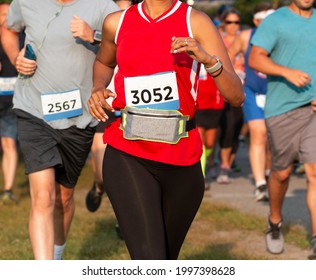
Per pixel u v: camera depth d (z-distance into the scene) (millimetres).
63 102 7074
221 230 10148
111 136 5707
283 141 8586
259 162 12281
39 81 7070
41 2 7070
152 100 5539
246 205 12008
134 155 5586
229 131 14297
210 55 5332
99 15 7090
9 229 10211
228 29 14172
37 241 6711
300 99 8438
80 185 14227
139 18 5570
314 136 8398
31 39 7066
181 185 5680
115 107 5719
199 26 5488
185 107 5586
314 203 8359
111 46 5793
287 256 8828
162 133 5539
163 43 5484
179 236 5859
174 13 5523
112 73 6047
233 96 5523
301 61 8461
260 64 8438
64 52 7023
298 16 8500
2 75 12070
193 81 5555
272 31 8500
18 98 7160
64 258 8586
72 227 10227
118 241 9461
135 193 5504
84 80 7102
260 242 9523
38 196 6820
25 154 7027
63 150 7207
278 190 8812
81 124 7145
